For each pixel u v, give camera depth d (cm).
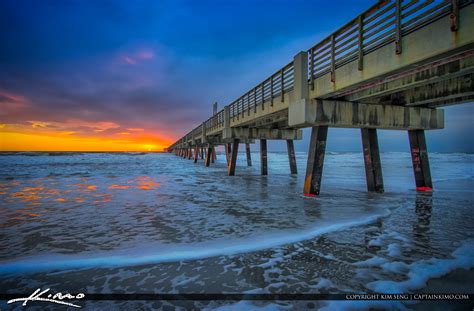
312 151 962
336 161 4628
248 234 529
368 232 536
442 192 1058
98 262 393
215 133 2478
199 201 916
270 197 992
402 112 967
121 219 661
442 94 786
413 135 1106
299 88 907
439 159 4491
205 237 511
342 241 480
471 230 548
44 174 2081
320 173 968
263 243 473
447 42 459
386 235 515
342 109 891
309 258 403
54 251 439
